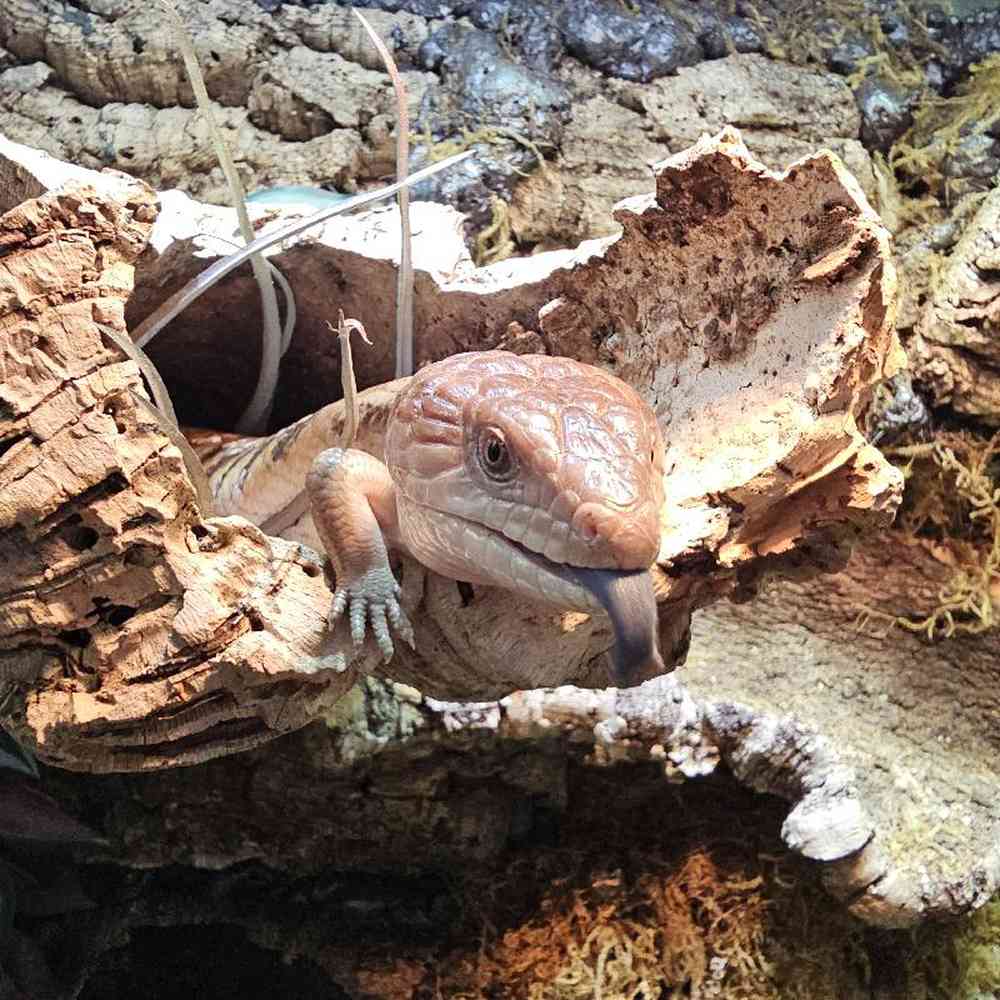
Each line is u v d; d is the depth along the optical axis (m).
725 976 0.32
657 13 0.37
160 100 0.35
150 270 0.26
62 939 0.31
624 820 0.32
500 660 0.20
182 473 0.18
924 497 0.34
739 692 0.31
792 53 0.38
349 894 0.33
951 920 0.31
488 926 0.32
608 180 0.35
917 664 0.33
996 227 0.33
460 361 0.20
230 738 0.19
